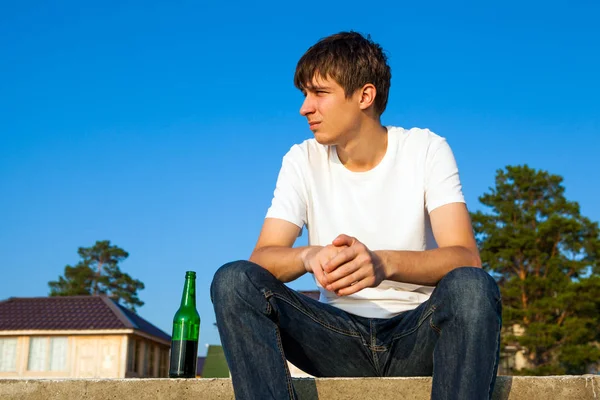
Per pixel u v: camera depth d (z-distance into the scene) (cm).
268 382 151
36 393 179
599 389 172
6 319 2095
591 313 2486
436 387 144
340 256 154
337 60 195
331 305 191
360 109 199
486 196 2823
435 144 203
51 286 5028
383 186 205
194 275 219
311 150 216
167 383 177
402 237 201
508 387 173
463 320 145
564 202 2773
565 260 2628
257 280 160
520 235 2606
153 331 2248
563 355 2372
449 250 169
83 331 1988
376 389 173
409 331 170
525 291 2588
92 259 5172
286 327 175
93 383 179
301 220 210
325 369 188
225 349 157
